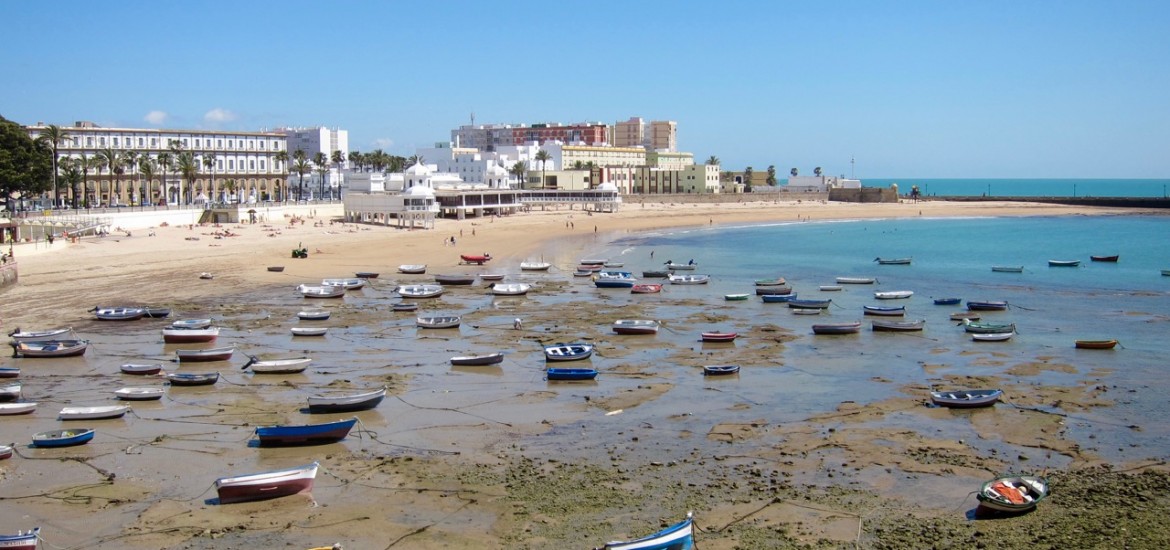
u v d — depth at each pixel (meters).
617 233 186.62
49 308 85.69
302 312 82.25
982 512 37.66
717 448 46.06
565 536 35.72
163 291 96.25
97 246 126.25
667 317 84.88
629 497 39.53
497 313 86.88
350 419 51.09
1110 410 52.75
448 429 49.44
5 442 47.22
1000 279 115.06
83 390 57.69
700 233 192.50
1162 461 43.91
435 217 199.38
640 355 68.19
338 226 167.62
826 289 104.38
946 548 34.41
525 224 193.00
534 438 47.84
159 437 48.03
